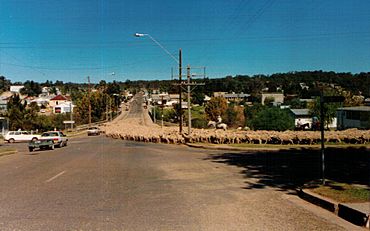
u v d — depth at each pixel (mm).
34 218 8031
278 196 10266
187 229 7133
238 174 14648
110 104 118312
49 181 13547
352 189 9891
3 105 89875
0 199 10211
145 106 155000
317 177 13219
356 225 7367
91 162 20484
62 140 38219
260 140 31656
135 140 46500
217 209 8773
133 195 10586
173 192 11008
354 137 30859
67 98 166000
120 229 7156
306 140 30703
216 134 33719
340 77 97438
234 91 199375
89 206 9188
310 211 8523
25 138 54156
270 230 7020
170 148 30953
